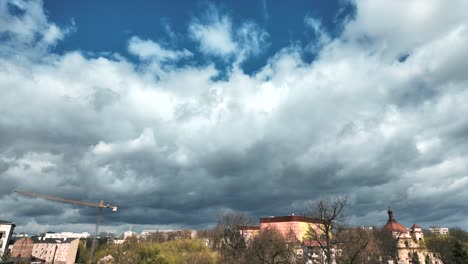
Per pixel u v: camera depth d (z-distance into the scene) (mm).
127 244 170250
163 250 132375
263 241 92312
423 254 130875
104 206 138625
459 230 154125
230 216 108250
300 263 88375
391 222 143125
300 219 154875
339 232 78062
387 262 109688
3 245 150375
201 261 111750
